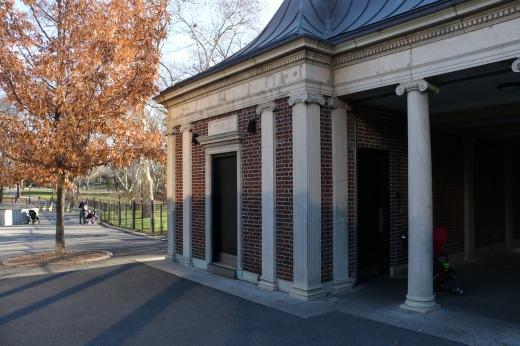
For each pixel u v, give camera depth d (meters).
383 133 8.79
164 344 5.31
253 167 8.53
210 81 9.42
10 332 5.76
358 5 8.48
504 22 5.53
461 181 11.26
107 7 11.41
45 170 11.47
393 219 8.95
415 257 6.47
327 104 7.68
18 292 7.98
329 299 7.23
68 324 6.09
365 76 7.20
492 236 12.39
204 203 10.13
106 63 10.89
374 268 8.85
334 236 7.66
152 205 19.58
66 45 11.00
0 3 10.73
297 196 7.38
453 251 10.82
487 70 6.01
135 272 9.79
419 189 6.46
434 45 6.28
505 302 6.90
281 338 5.46
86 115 10.81
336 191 7.68
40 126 10.85
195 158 10.49
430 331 5.58
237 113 9.02
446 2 5.87
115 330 5.84
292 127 7.58
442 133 10.73
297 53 7.33
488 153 12.49
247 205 8.70
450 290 7.53
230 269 9.10
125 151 11.94
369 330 5.68
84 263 11.04
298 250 7.35
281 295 7.54
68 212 40.41
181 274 9.52
